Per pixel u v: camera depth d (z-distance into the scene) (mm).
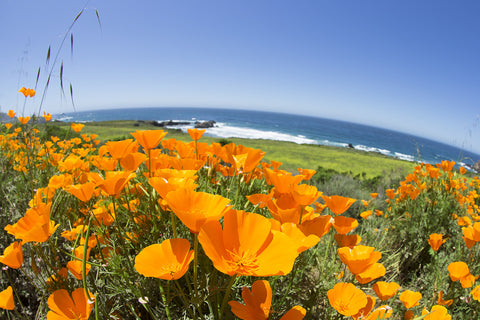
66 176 1693
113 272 1088
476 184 5012
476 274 2146
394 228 3328
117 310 1211
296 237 953
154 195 1350
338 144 77188
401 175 7656
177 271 728
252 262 766
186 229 1393
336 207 1268
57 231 1605
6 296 949
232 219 809
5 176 2869
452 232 3230
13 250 1022
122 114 196875
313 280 1388
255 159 1534
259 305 816
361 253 1051
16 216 2029
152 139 1505
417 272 2752
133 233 1377
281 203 1218
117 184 1084
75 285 1333
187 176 1173
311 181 7031
